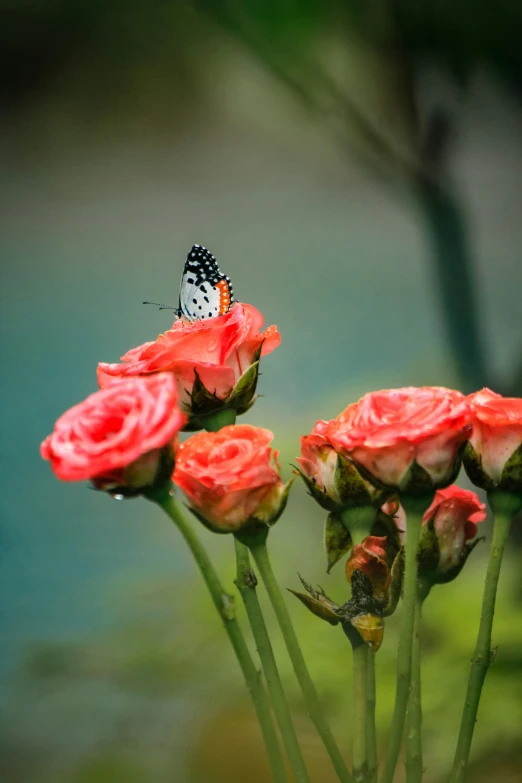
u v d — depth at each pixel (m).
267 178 9.53
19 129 10.72
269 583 0.68
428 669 1.51
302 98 1.48
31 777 1.70
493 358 1.77
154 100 10.52
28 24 10.23
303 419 2.79
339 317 5.18
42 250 7.66
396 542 0.69
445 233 1.68
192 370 0.69
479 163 6.38
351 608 0.68
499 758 1.35
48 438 0.65
